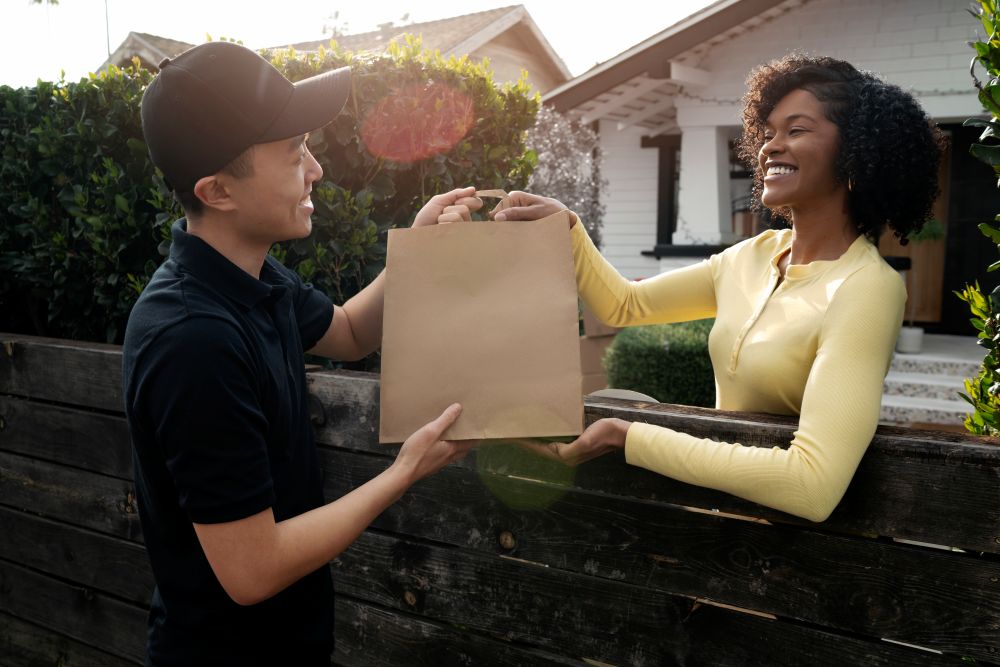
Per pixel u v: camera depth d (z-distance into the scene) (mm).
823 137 1490
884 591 1302
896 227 1585
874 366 1295
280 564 1160
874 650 1316
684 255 9242
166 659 1317
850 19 8367
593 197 10164
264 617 1318
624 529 1543
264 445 1179
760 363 1501
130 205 2779
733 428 1409
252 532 1139
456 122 2668
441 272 1326
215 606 1280
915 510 1271
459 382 1299
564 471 1598
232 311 1236
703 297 1827
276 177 1240
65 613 2510
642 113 10070
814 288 1471
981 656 1228
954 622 1247
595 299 1838
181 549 1281
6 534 2650
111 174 2789
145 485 1266
